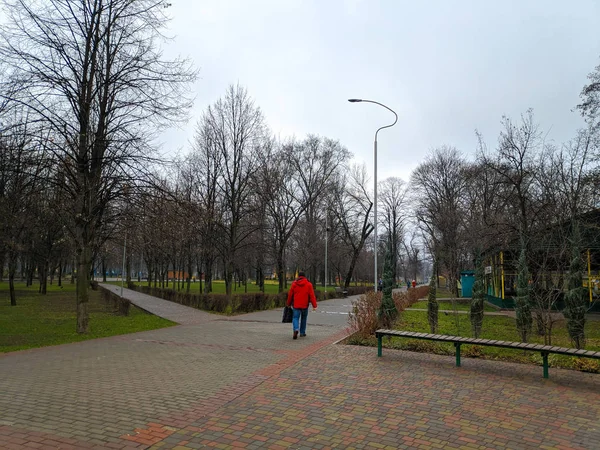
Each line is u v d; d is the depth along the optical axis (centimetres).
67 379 663
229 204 2375
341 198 4412
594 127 1775
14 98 1131
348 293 4062
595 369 728
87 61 1230
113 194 1309
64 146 1228
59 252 3416
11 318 1742
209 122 2391
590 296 1959
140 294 3456
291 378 675
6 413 495
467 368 751
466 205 3250
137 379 664
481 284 1065
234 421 480
